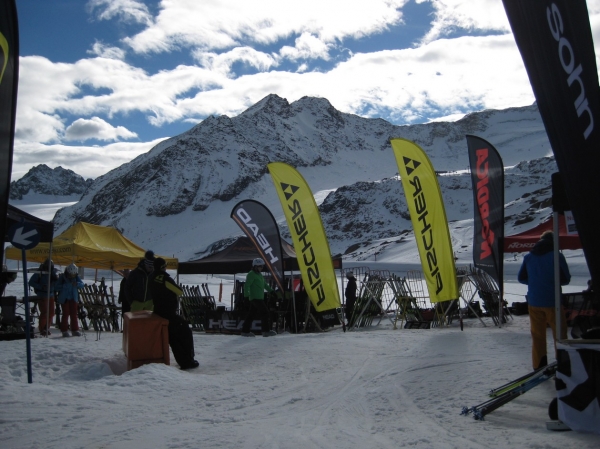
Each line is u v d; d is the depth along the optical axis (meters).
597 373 4.23
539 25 4.00
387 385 6.29
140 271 9.70
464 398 5.53
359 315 14.02
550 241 6.00
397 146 11.74
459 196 174.75
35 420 5.00
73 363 7.99
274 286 14.24
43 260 14.02
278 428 4.78
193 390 6.34
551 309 5.95
